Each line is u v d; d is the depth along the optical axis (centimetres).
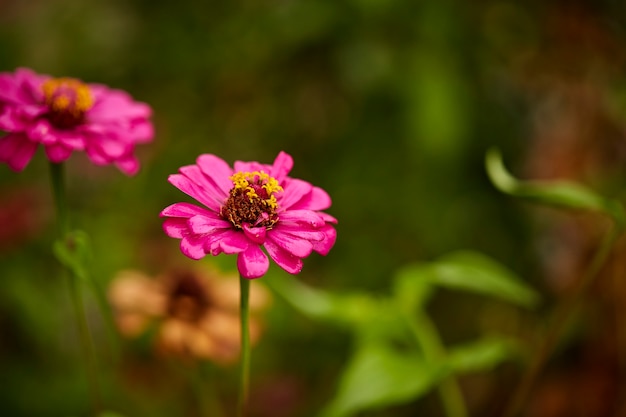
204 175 44
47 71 82
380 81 66
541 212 70
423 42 65
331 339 68
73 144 47
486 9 68
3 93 48
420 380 50
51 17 83
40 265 72
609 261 63
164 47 77
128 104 50
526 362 54
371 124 70
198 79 77
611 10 69
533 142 72
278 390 67
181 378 63
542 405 64
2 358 66
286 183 45
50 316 67
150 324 56
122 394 63
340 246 72
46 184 80
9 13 83
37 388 64
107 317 48
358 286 71
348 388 51
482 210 71
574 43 69
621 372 62
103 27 82
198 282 56
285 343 68
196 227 42
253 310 57
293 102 77
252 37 72
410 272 54
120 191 78
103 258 71
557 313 51
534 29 69
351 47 67
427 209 69
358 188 71
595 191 66
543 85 71
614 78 68
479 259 55
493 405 66
